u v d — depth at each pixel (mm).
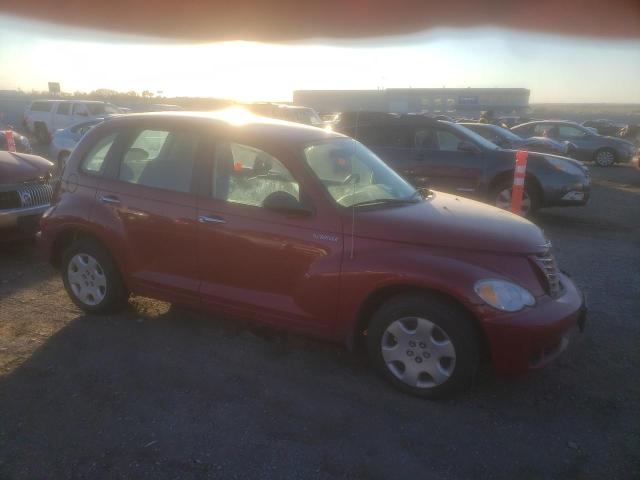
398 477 2861
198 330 4586
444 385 3533
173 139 4434
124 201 4445
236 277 4094
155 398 3559
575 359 4301
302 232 3826
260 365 4043
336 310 3760
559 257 7309
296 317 3896
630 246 7980
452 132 9672
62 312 4898
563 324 3494
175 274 4348
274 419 3361
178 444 3086
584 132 21094
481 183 9359
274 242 3893
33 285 5602
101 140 4746
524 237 3730
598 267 6855
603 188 14617
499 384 3873
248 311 4070
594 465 3002
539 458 3055
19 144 13289
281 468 2904
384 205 4035
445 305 3477
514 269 3523
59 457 2947
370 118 10289
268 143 4113
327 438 3184
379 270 3582
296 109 20266
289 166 3994
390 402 3594
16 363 3973
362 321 3824
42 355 4102
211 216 4102
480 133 15906
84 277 4777
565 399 3703
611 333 4812
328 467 2924
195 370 3938
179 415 3375
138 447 3049
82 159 4777
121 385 3707
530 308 3424
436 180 9672
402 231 3658
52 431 3182
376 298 3748
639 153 21812
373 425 3328
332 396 3648
